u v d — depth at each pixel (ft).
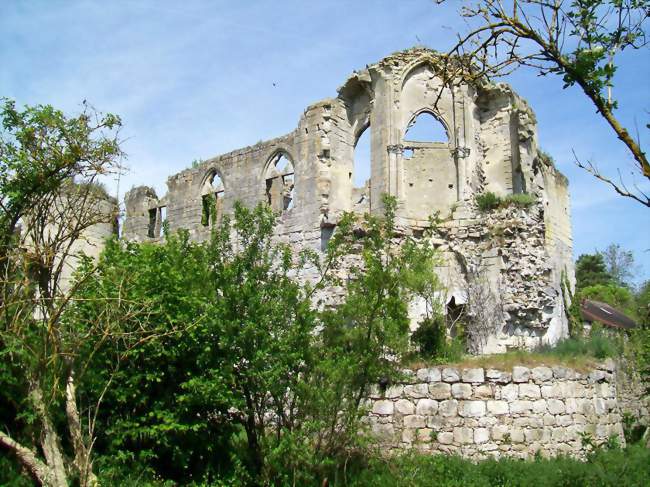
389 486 58.54
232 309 58.49
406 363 72.18
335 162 109.50
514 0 33.73
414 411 70.85
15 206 50.26
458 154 106.42
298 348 58.29
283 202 116.26
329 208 106.73
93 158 50.14
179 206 132.87
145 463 57.57
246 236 63.05
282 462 57.47
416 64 106.83
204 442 59.93
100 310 54.65
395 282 61.05
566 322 129.18
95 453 55.06
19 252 49.29
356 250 95.71
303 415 58.23
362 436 62.23
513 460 65.77
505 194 109.19
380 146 104.63
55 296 49.32
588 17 31.35
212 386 55.93
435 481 60.49
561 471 62.23
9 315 49.14
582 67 30.58
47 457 45.88
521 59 34.24
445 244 102.37
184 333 58.49
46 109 48.93
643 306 177.17
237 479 58.44
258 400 60.23
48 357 48.11
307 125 110.93
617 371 109.09
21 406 52.90
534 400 71.10
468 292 99.35
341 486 58.59
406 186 107.55
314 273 102.06
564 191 148.25
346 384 58.75
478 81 108.88
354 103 113.39
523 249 99.60
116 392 56.24
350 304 59.82
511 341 96.43
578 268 256.93
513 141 110.01
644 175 28.78
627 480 60.49
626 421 91.20
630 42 31.19
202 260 62.49
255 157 119.44
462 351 82.99
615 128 29.81
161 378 58.85
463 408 69.92
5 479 49.93
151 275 59.88
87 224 51.83
